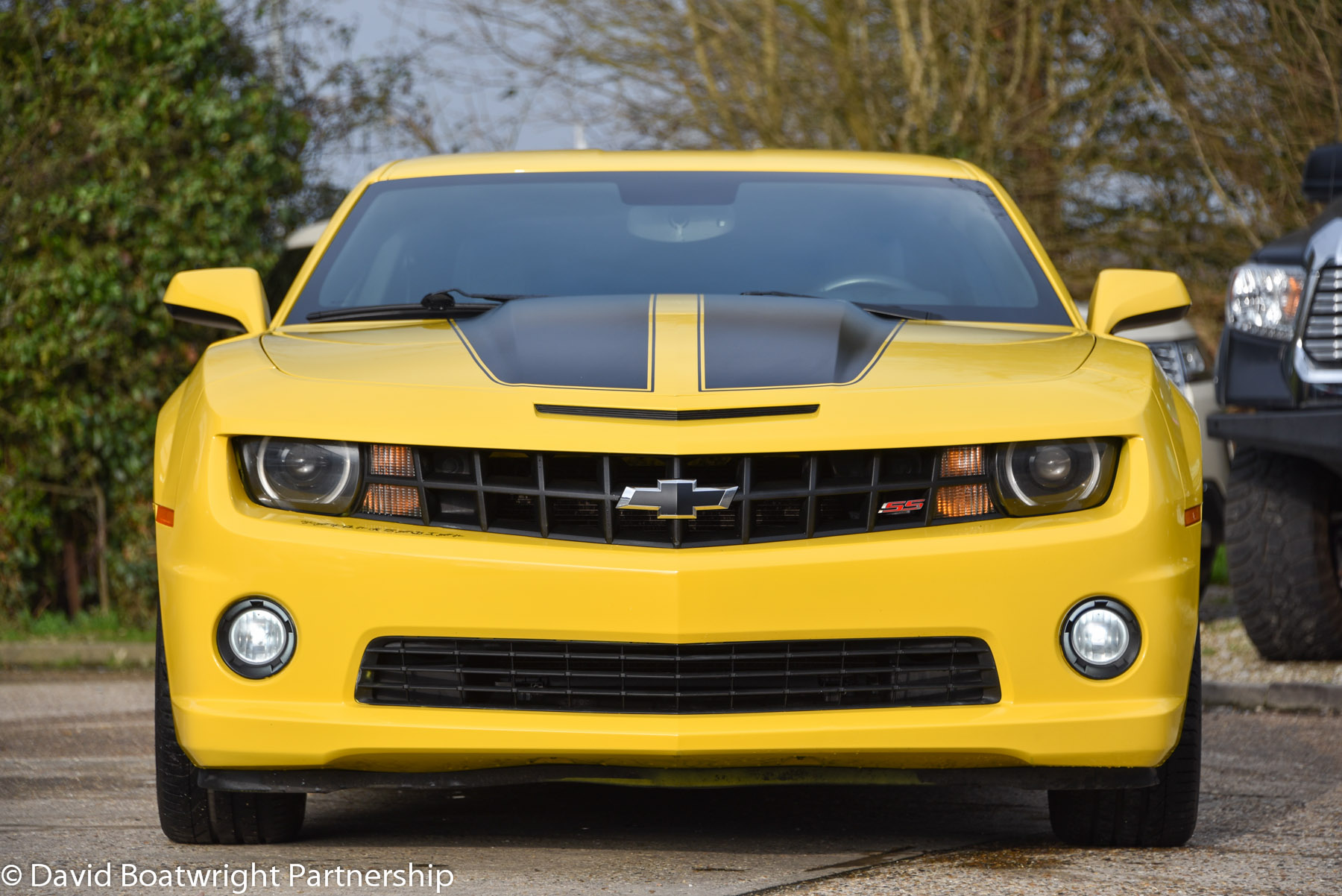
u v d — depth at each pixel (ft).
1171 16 72.49
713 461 18.35
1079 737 18.25
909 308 23.53
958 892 17.95
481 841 21.27
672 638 17.83
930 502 18.49
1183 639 18.79
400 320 23.06
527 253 24.75
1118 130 76.43
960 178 27.30
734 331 20.29
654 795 25.16
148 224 58.29
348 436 18.53
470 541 18.22
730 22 80.18
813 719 18.08
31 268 56.90
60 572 59.72
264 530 18.37
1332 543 40.24
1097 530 18.42
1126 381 19.75
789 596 17.93
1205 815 23.34
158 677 20.42
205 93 60.23
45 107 58.03
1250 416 37.60
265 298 24.66
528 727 18.03
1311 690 35.32
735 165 27.20
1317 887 18.33
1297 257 37.81
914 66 76.38
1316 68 69.26
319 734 18.15
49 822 22.95
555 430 18.30
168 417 21.30
